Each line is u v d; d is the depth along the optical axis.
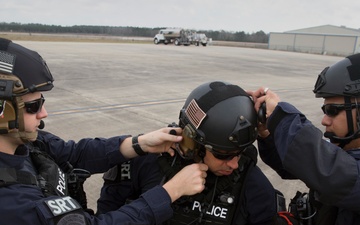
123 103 8.64
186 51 34.50
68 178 1.75
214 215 1.66
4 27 95.62
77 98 9.02
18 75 1.25
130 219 1.34
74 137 5.79
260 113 1.59
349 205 1.30
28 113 1.31
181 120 1.68
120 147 1.84
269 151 1.94
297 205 1.79
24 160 1.35
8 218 1.15
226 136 1.49
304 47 61.50
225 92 1.56
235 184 1.67
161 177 1.76
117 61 19.92
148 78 13.66
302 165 1.32
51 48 28.66
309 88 13.20
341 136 1.49
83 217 1.25
